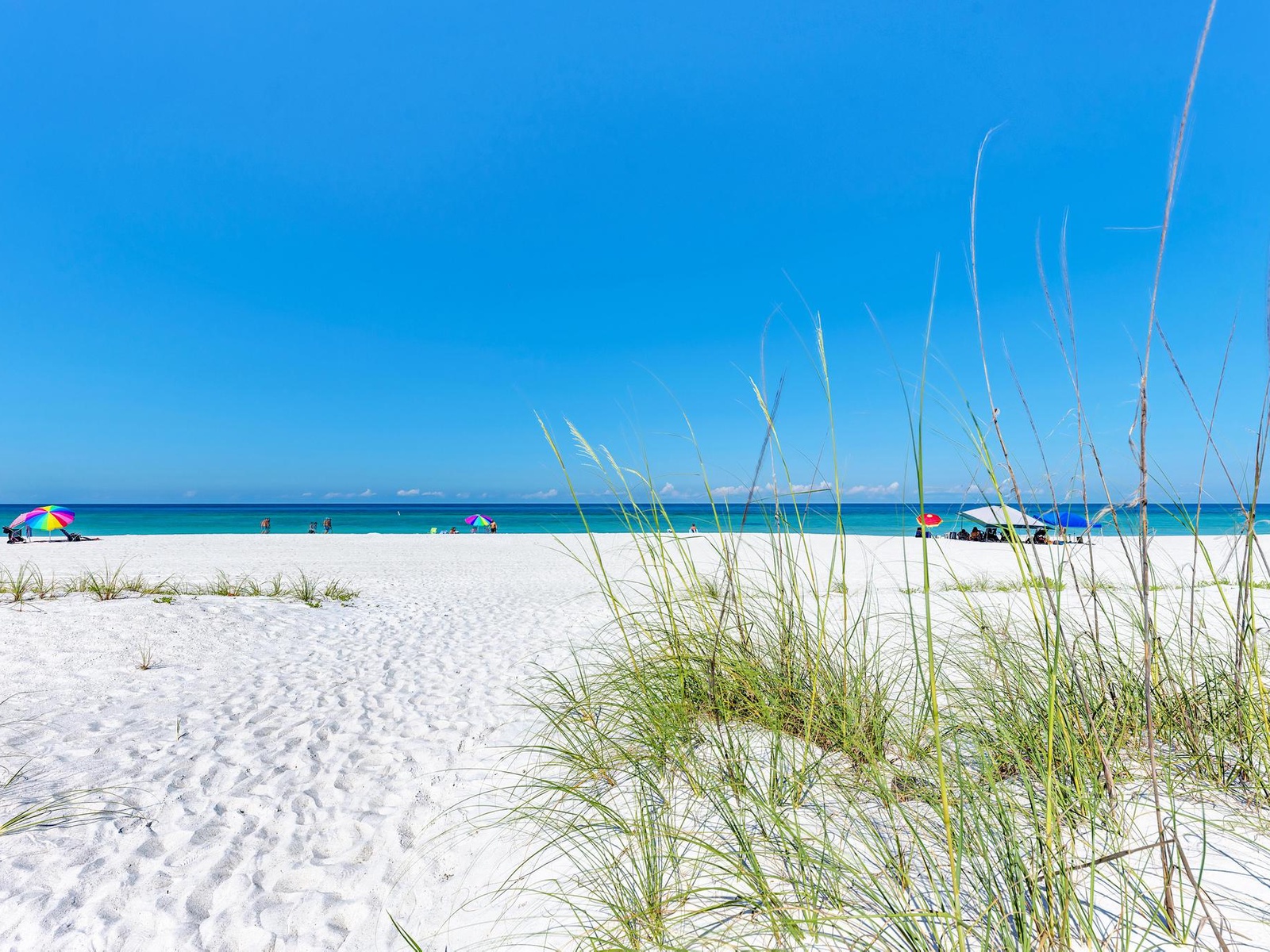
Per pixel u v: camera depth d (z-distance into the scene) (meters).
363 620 7.43
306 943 1.97
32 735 3.47
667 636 2.88
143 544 22.41
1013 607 3.97
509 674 4.96
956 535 19.02
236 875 2.32
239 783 3.05
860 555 12.82
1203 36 1.23
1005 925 1.33
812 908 1.51
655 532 2.81
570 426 2.74
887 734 2.37
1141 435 1.39
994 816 1.61
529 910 1.93
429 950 1.88
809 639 2.89
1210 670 2.33
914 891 1.54
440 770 3.19
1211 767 1.93
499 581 12.34
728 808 1.97
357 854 2.46
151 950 1.94
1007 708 2.26
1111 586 2.48
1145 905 1.38
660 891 1.80
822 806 1.99
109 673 4.62
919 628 4.05
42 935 2.00
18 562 15.05
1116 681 2.35
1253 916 1.31
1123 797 1.81
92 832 2.57
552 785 2.40
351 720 3.95
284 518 71.12
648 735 2.63
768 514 2.69
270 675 4.93
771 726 2.47
